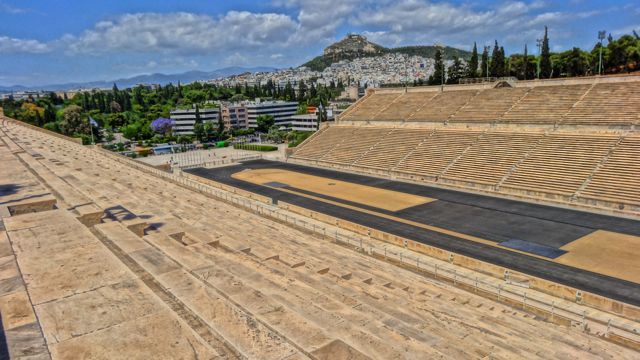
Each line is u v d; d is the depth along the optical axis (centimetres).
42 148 3891
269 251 1898
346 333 838
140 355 568
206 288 850
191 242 1581
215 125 15212
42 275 811
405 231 4038
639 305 2494
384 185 6041
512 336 1573
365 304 1287
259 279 1089
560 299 2525
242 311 765
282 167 8062
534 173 5125
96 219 1423
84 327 630
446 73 11350
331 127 9212
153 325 645
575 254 3269
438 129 7188
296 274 1538
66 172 2609
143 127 15362
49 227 1112
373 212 4728
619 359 1638
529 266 3105
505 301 2439
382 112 8631
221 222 2719
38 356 547
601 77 6075
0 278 786
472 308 1930
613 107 5462
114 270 845
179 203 3014
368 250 3219
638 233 3622
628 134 5022
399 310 1397
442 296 2142
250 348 635
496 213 4416
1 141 4269
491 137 6266
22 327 614
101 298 726
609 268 2998
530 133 5934
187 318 727
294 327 736
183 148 12231
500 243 3584
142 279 895
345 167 7412
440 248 3553
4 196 1531
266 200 5416
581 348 1664
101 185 2344
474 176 5588
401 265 2983
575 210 4344
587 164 4862
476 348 1259
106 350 574
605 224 3884
